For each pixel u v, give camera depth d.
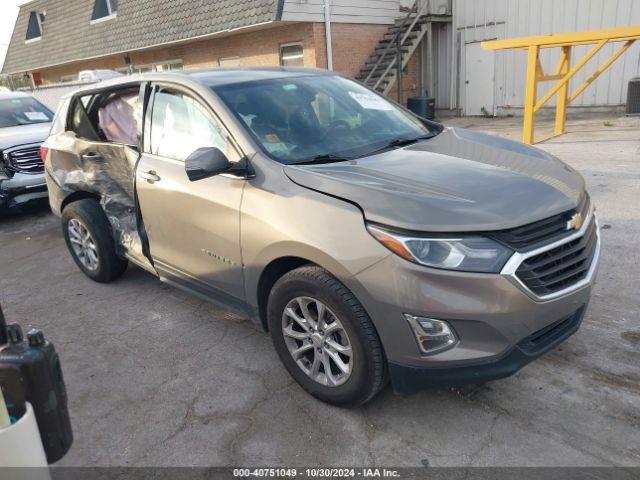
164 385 3.24
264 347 3.59
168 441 2.75
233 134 3.17
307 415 2.86
